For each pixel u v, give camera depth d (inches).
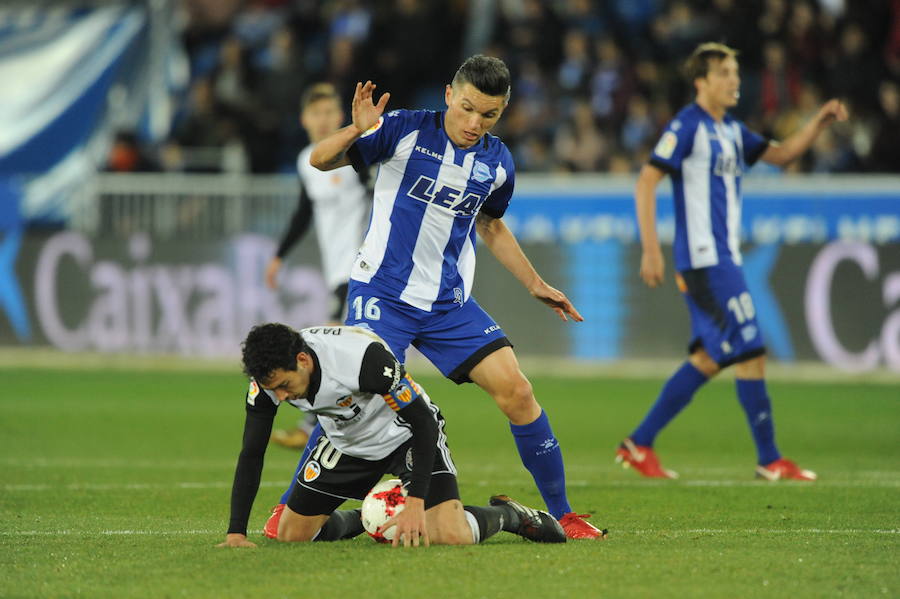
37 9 2874.0
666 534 774.5
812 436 1438.2
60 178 2524.6
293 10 2834.6
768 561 659.4
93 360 2167.8
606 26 2664.9
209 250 2135.8
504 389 753.0
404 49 2635.3
